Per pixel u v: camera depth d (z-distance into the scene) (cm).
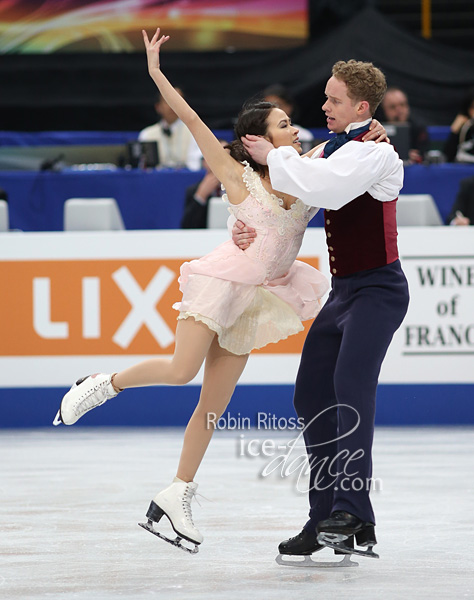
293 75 3406
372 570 1001
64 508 1328
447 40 3928
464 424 2131
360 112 1042
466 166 2447
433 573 983
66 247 2127
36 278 2134
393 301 1034
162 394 2198
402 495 1386
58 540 1143
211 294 1062
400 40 3384
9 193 2552
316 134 3116
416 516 1252
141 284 2112
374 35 3391
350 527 979
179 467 1091
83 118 3484
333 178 988
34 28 3594
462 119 2712
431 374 2125
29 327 2142
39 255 2131
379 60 3375
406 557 1050
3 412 2166
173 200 2495
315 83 3381
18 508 1329
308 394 1088
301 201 1087
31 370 2152
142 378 1105
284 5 3591
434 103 3353
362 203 1035
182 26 3594
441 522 1216
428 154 2548
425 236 2100
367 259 1038
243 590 924
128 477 1563
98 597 899
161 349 2111
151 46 1073
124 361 2122
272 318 1128
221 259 1078
